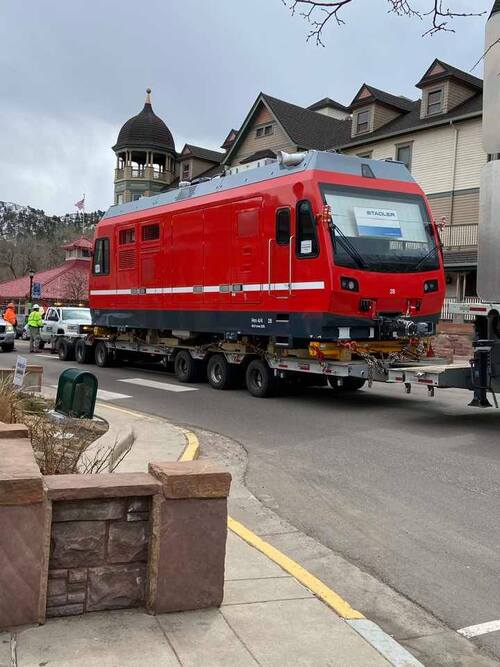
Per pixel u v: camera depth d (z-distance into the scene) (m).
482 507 6.15
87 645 3.25
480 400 9.30
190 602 3.69
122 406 12.20
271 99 37.62
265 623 3.63
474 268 26.05
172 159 50.25
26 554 3.37
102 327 19.72
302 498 6.52
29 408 8.82
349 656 3.34
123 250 17.66
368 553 5.07
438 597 4.31
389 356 11.57
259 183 12.80
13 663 3.05
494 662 3.52
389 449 8.58
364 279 11.39
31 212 149.62
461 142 28.47
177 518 3.60
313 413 11.45
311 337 11.48
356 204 11.73
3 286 61.59
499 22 7.80
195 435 9.17
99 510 3.54
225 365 14.43
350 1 5.39
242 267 13.07
